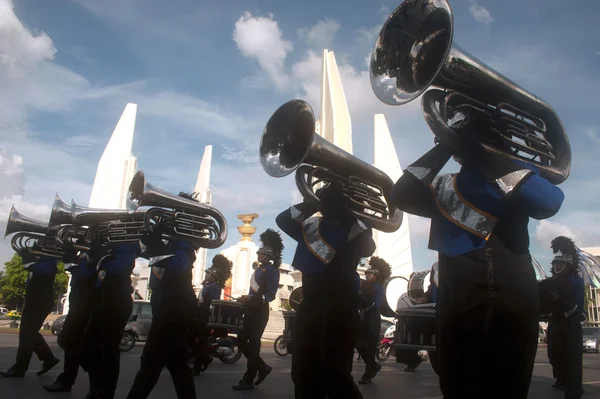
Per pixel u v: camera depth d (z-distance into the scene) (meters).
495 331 2.00
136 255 4.85
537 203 2.02
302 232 3.52
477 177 2.17
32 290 6.50
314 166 3.49
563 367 5.73
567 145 2.44
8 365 7.55
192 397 3.94
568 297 5.60
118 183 41.88
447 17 2.19
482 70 2.17
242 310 8.09
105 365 4.54
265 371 6.61
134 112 44.12
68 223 5.59
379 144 43.12
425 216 2.41
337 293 3.23
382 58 2.51
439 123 2.15
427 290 6.66
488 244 2.08
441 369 2.13
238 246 36.62
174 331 3.90
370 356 7.30
